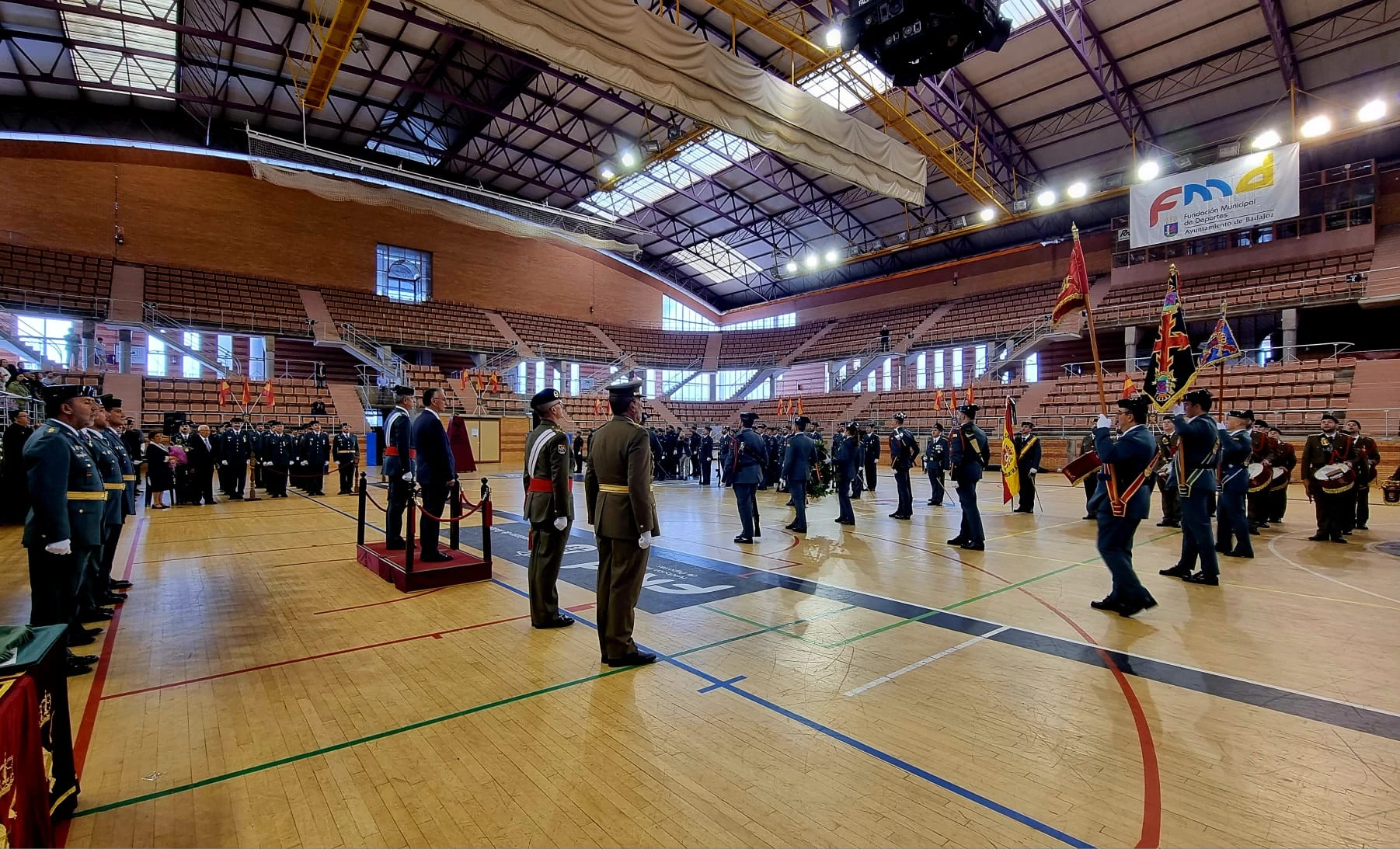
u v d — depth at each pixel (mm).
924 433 26922
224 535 9547
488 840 2398
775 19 15469
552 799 2670
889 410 30641
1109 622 5156
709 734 3258
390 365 29266
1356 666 4168
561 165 29484
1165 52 19625
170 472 13203
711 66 9914
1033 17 18953
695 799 2666
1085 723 3373
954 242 33625
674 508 13062
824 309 40594
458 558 7070
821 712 3521
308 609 5605
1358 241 22703
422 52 20844
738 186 30828
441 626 5117
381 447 21797
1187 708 3557
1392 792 2713
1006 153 25312
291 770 2914
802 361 38000
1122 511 5281
